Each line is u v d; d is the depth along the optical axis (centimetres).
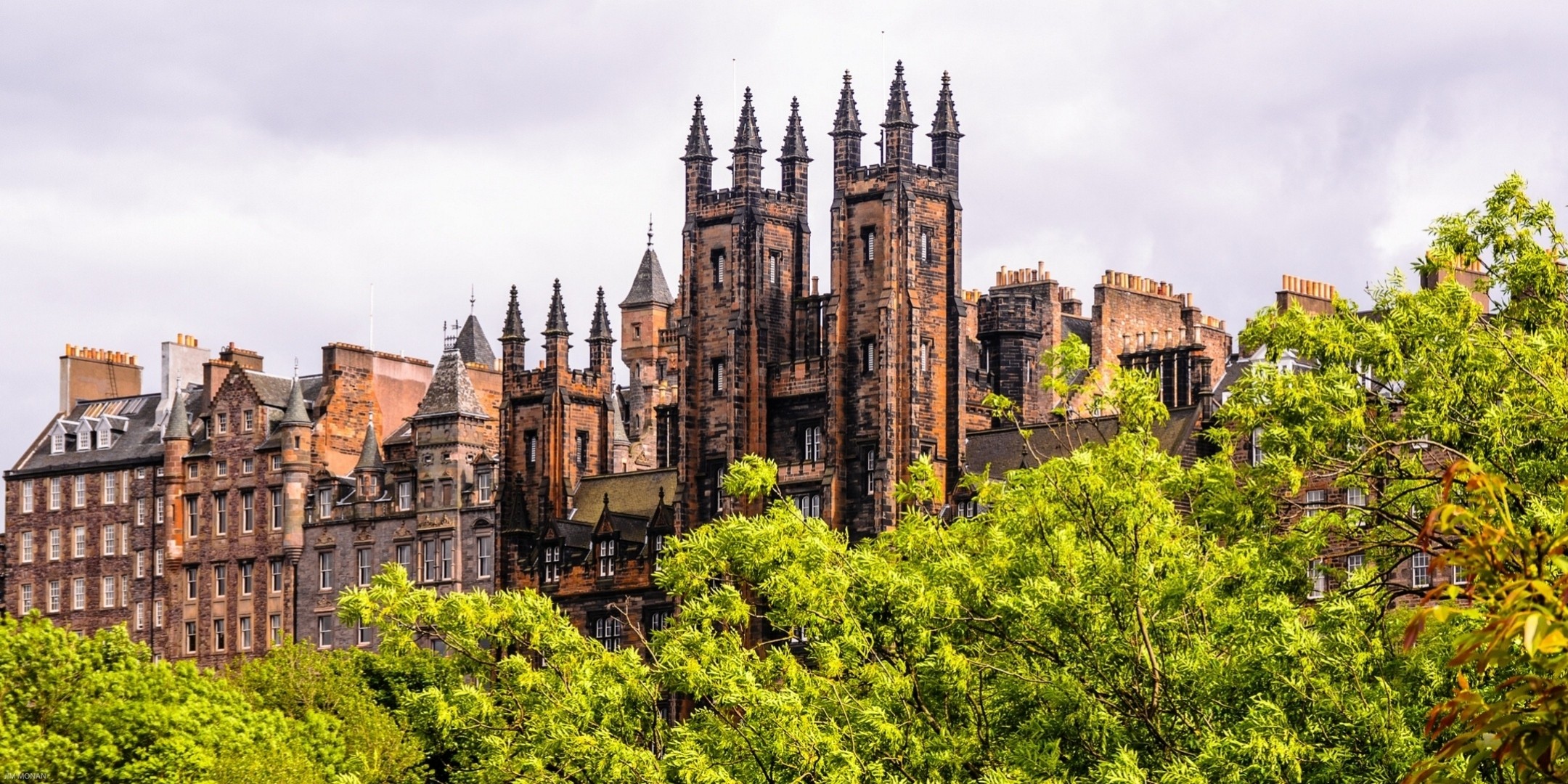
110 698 10656
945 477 13925
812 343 14600
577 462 16200
